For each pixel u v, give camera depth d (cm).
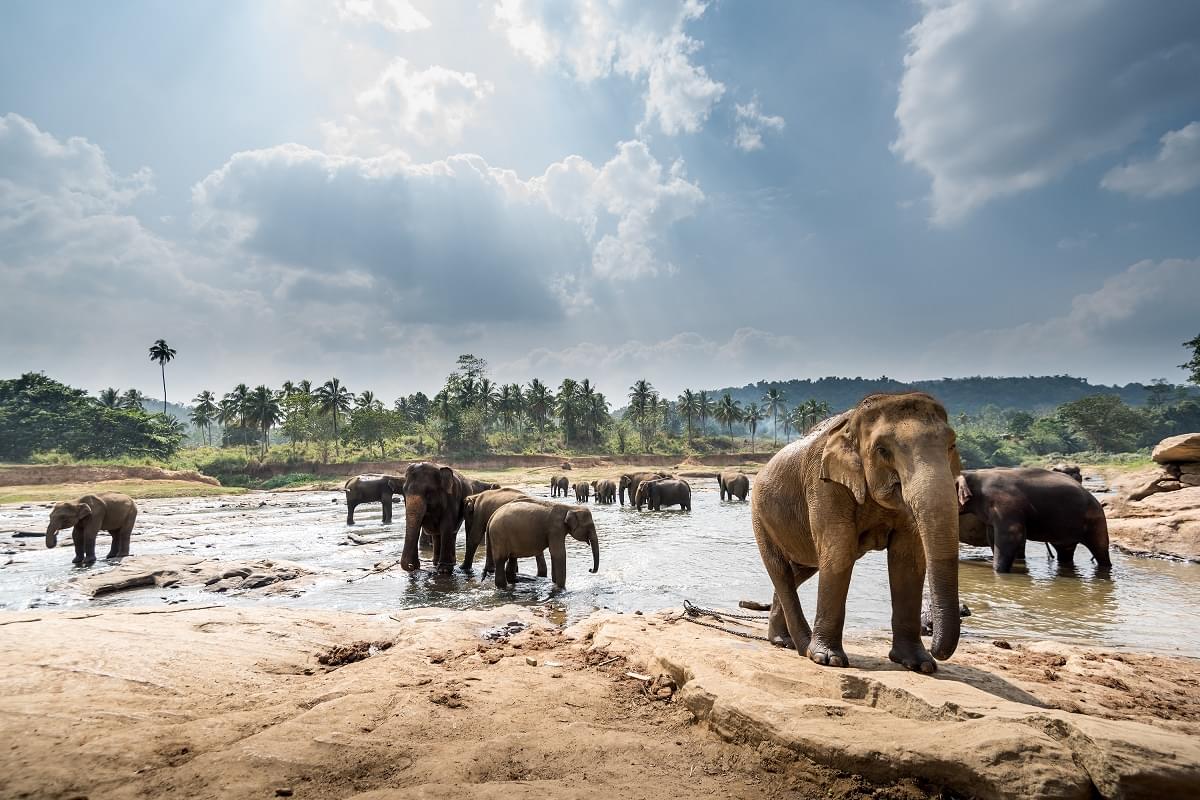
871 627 927
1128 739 316
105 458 9006
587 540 1355
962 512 1533
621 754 398
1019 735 330
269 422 9919
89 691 447
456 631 756
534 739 414
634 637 701
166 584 1316
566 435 13500
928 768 333
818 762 363
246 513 3678
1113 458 11131
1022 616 991
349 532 2519
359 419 9556
